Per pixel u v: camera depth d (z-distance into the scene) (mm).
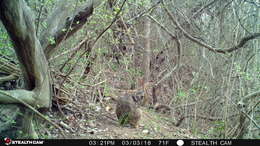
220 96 8250
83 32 6738
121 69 9789
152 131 6473
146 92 9484
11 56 5398
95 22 6086
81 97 7086
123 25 8242
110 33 7449
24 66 4102
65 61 6285
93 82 7590
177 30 7973
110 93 8273
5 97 3881
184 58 9867
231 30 8617
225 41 8625
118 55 9883
